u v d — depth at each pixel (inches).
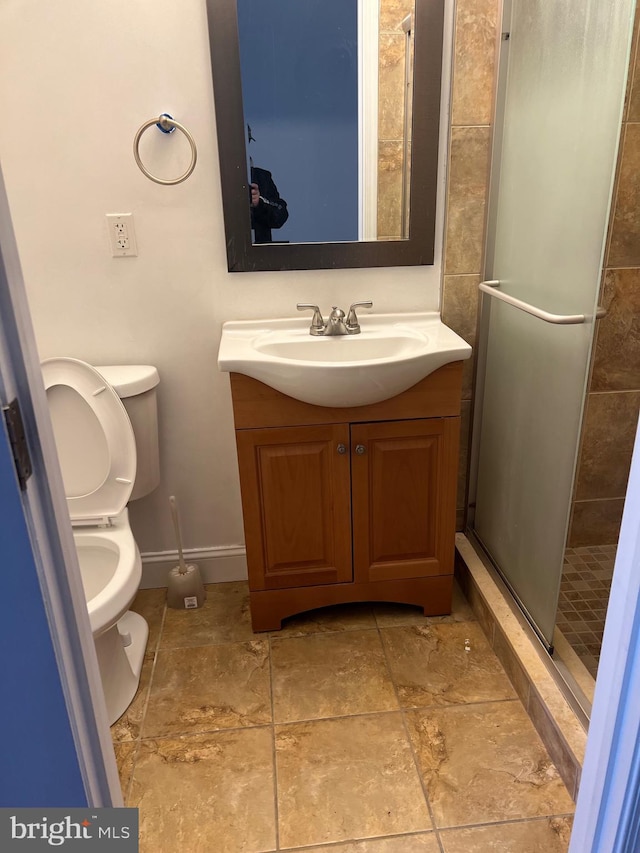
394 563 76.6
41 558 26.7
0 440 24.0
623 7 45.9
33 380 26.3
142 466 76.0
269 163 70.2
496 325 76.2
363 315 78.0
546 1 58.7
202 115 68.5
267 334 75.1
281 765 60.8
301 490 71.7
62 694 28.1
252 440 69.1
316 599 77.3
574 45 54.0
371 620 79.5
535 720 63.4
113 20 64.6
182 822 55.9
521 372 69.6
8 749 28.2
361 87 68.4
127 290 74.6
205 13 64.9
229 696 68.9
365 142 70.6
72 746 29.1
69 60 65.4
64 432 68.1
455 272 77.1
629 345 80.8
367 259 75.5
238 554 88.0
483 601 75.9
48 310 74.4
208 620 80.9
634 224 75.2
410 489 73.0
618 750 35.5
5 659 26.9
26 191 69.5
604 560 87.4
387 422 69.7
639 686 33.1
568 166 56.1
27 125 67.1
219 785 59.1
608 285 77.8
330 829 54.8
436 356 65.2
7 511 24.9
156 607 83.7
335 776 59.5
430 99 69.6
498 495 79.0
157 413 79.1
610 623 35.2
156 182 68.5
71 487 69.7
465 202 74.2
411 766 60.1
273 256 74.0
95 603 56.7
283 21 65.4
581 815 39.9
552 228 59.9
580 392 55.7
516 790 57.5
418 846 53.1
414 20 66.5
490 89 70.1
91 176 69.7
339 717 65.7
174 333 76.9
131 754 62.4
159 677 71.8
